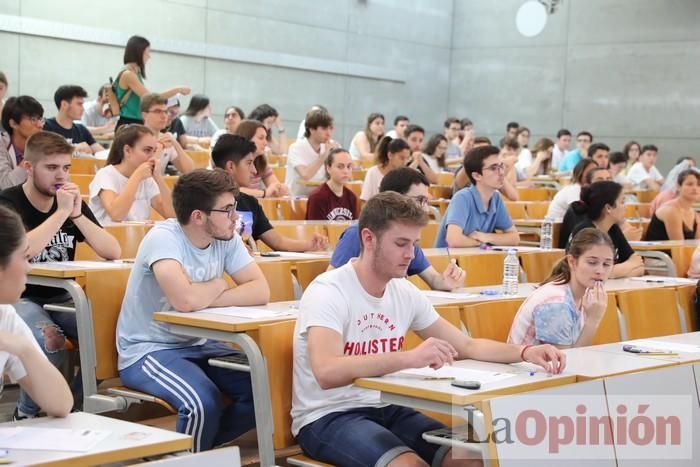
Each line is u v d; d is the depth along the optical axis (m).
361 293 2.76
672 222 7.04
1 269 2.03
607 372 2.60
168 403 3.09
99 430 2.04
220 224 3.23
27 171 3.79
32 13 10.21
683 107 13.76
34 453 1.85
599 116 14.40
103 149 7.69
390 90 14.70
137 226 4.49
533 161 12.77
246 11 12.48
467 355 2.84
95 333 3.32
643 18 14.02
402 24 14.79
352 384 2.54
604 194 5.46
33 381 2.15
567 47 14.65
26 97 5.34
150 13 11.34
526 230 7.35
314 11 13.41
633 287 4.31
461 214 5.37
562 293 3.37
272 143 10.46
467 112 15.56
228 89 12.35
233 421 3.20
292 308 3.28
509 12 15.16
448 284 4.00
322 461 2.71
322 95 13.65
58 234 3.89
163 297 3.26
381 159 7.05
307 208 6.38
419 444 2.72
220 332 2.92
